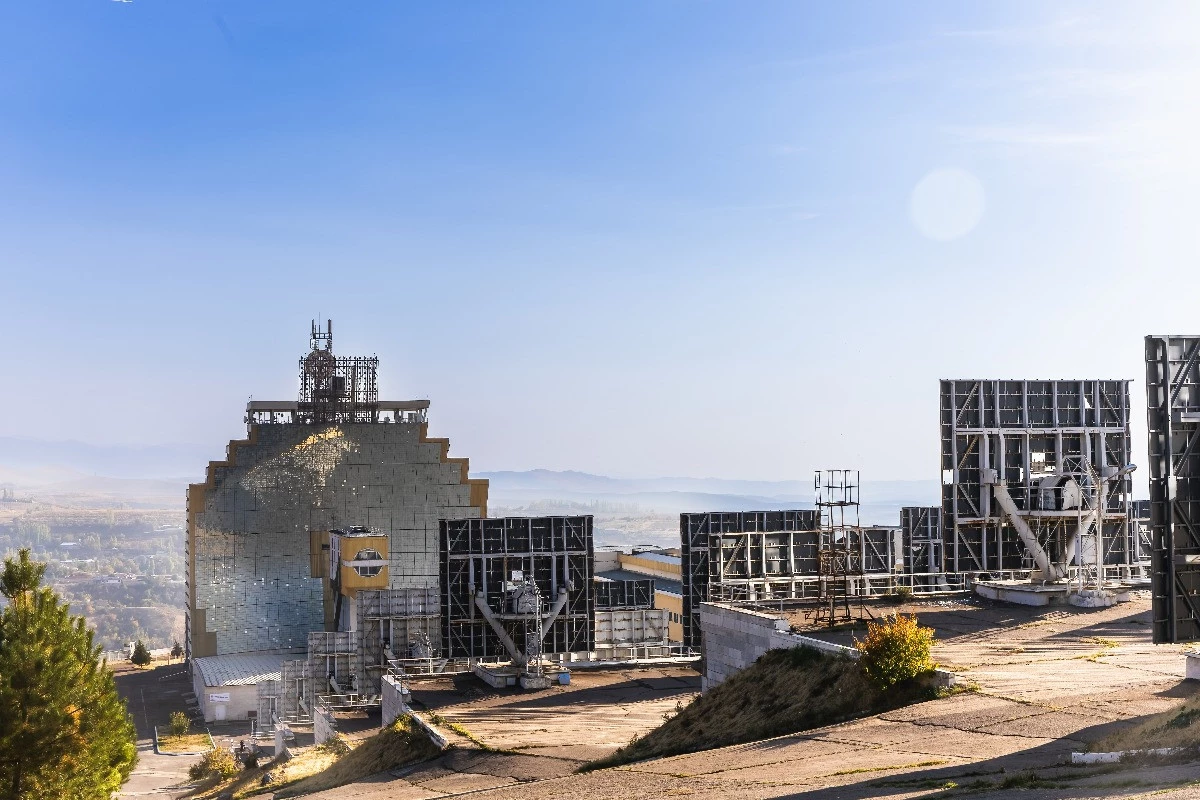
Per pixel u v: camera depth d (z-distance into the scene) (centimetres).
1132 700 3850
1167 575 3494
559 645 7531
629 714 6056
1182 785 2406
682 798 3166
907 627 4319
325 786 5497
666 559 14875
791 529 9212
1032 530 7044
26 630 4641
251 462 16750
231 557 16538
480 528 7456
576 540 7619
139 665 19662
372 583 14112
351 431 17225
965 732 3606
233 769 8919
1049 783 2702
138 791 9150
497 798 3700
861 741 3684
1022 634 5559
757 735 4291
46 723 4419
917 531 9481
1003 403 7162
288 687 10438
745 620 5641
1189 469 3534
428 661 8512
